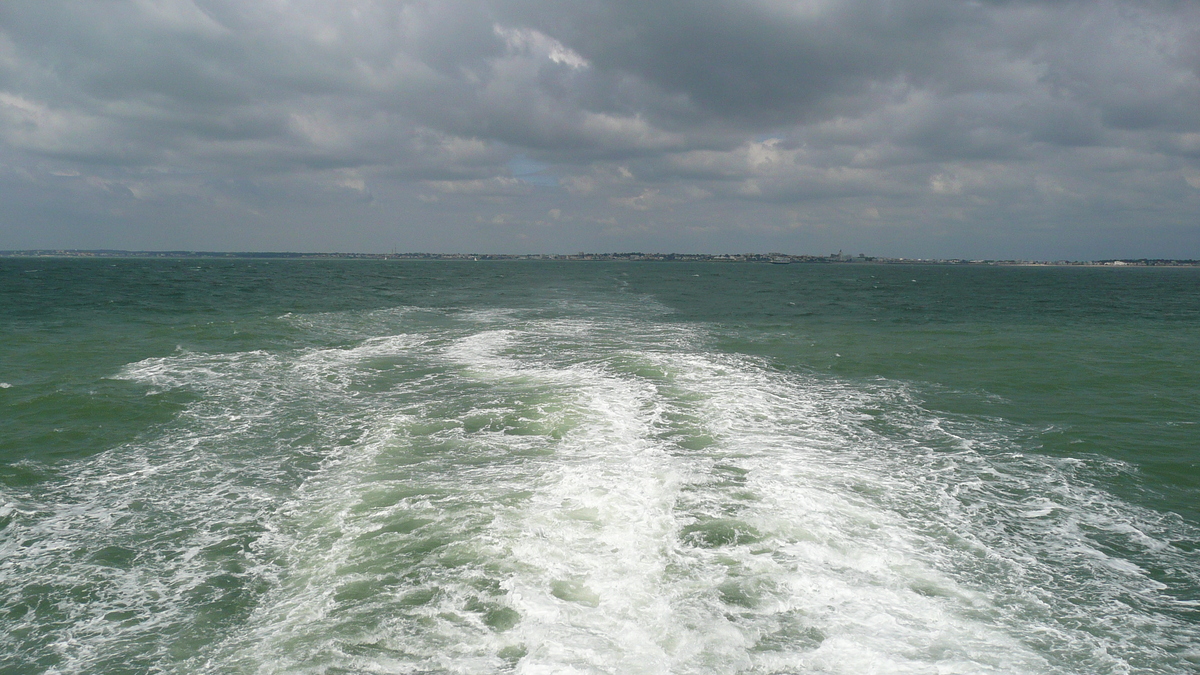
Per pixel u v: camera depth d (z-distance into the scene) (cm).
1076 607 670
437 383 1672
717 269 18188
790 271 16825
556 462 1061
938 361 2139
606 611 636
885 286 8519
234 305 3922
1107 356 2269
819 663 562
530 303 4400
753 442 1201
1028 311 4381
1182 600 693
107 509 895
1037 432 1321
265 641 600
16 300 4041
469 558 739
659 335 2691
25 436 1204
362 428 1273
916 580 712
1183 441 1266
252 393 1538
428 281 7794
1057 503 952
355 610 642
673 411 1398
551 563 727
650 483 966
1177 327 3322
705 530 816
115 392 1505
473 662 562
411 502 895
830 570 725
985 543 813
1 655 586
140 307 3681
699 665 556
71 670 566
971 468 1090
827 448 1180
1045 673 559
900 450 1182
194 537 813
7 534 816
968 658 575
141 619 641
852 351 2327
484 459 1080
